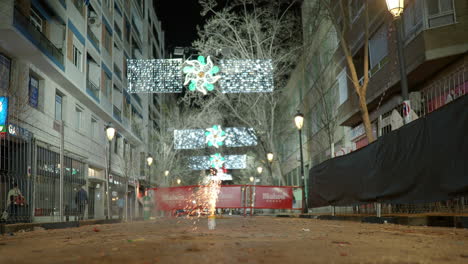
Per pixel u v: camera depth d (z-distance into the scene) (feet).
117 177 106.63
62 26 72.23
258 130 106.93
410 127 27.63
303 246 13.98
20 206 35.73
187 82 89.61
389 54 58.70
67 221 42.68
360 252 12.17
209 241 16.24
